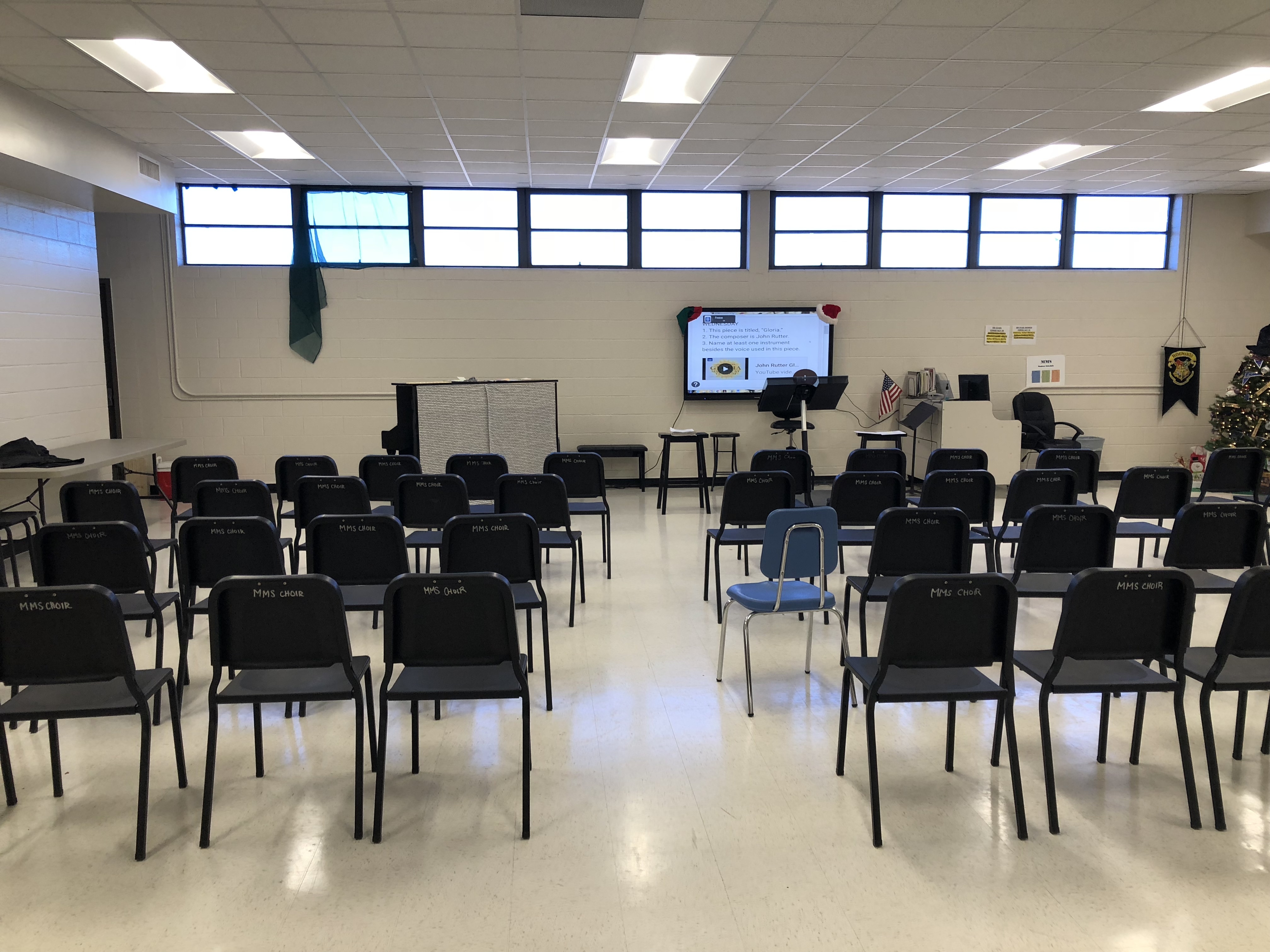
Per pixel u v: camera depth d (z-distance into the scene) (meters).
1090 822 2.66
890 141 6.90
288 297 8.78
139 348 8.73
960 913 2.23
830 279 9.27
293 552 4.68
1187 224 9.44
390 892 2.31
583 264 9.11
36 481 6.54
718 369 9.22
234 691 2.59
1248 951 2.09
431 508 4.78
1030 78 5.29
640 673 3.94
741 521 4.90
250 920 2.20
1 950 2.09
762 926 2.18
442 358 9.02
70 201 6.92
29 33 4.46
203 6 4.12
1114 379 9.60
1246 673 2.66
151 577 3.45
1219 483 5.61
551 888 2.33
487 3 4.10
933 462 5.85
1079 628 2.58
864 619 3.73
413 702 2.92
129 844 2.55
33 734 3.27
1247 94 5.73
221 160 7.46
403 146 7.02
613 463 9.30
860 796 2.83
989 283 9.39
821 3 4.14
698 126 6.40
